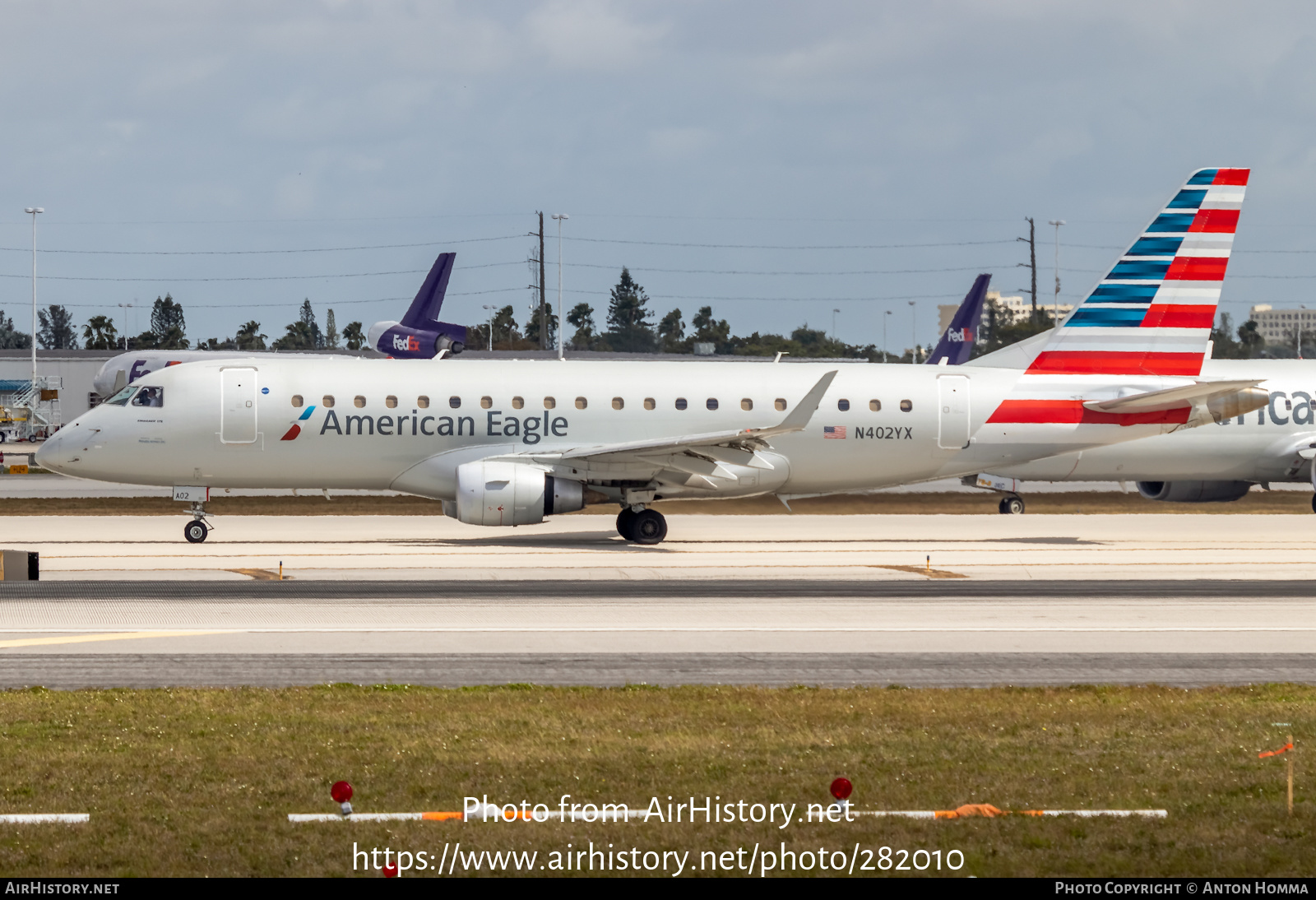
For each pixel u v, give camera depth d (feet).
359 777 138.92
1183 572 346.33
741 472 432.25
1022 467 542.98
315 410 413.80
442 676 198.70
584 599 280.51
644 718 168.35
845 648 226.58
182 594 279.90
